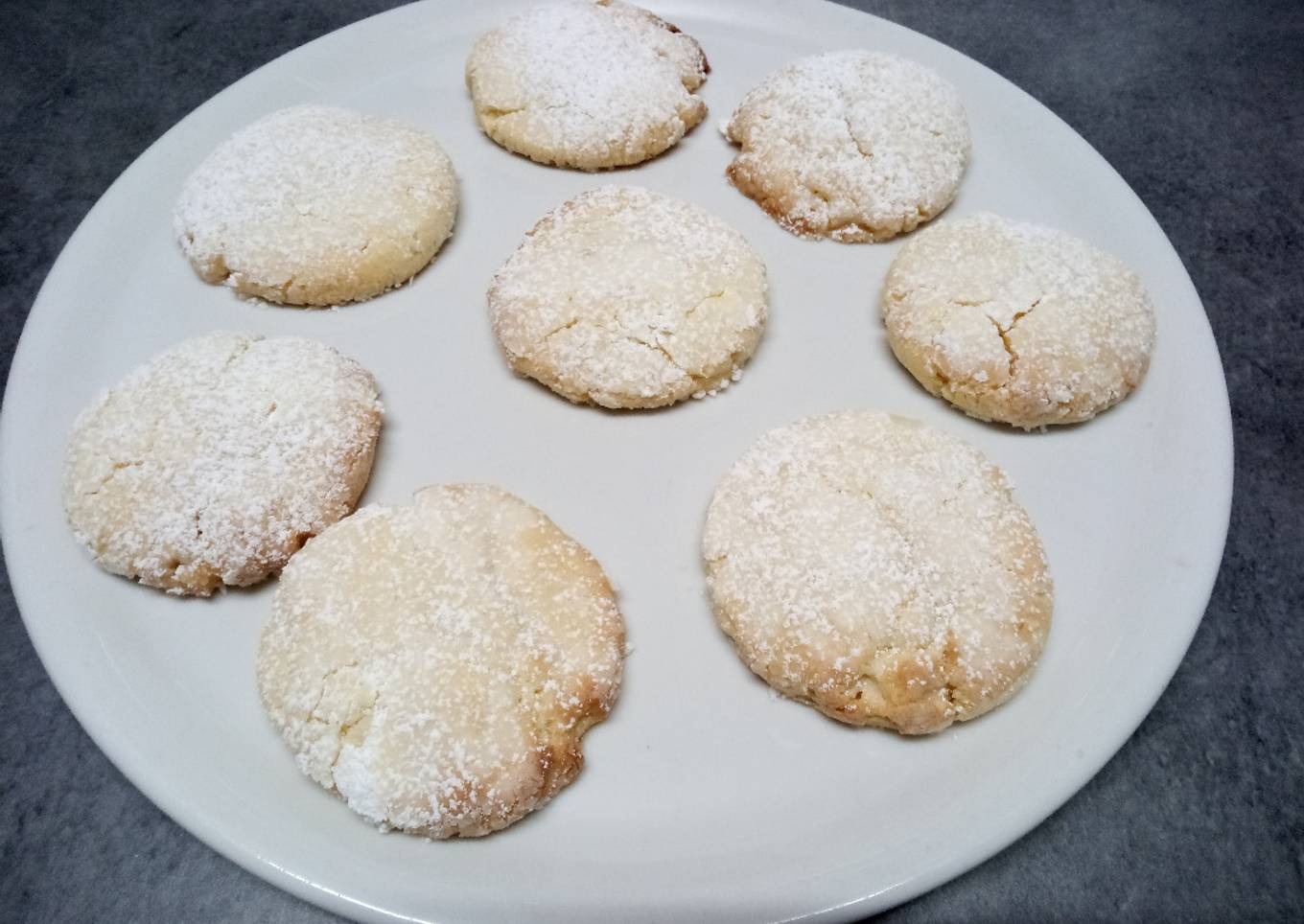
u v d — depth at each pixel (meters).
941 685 0.17
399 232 0.23
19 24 0.32
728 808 0.17
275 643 0.17
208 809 0.16
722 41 0.28
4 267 0.26
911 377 0.22
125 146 0.29
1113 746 0.17
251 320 0.23
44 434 0.20
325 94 0.27
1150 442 0.21
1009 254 0.22
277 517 0.19
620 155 0.25
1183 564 0.19
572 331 0.21
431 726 0.16
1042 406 0.20
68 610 0.18
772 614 0.18
